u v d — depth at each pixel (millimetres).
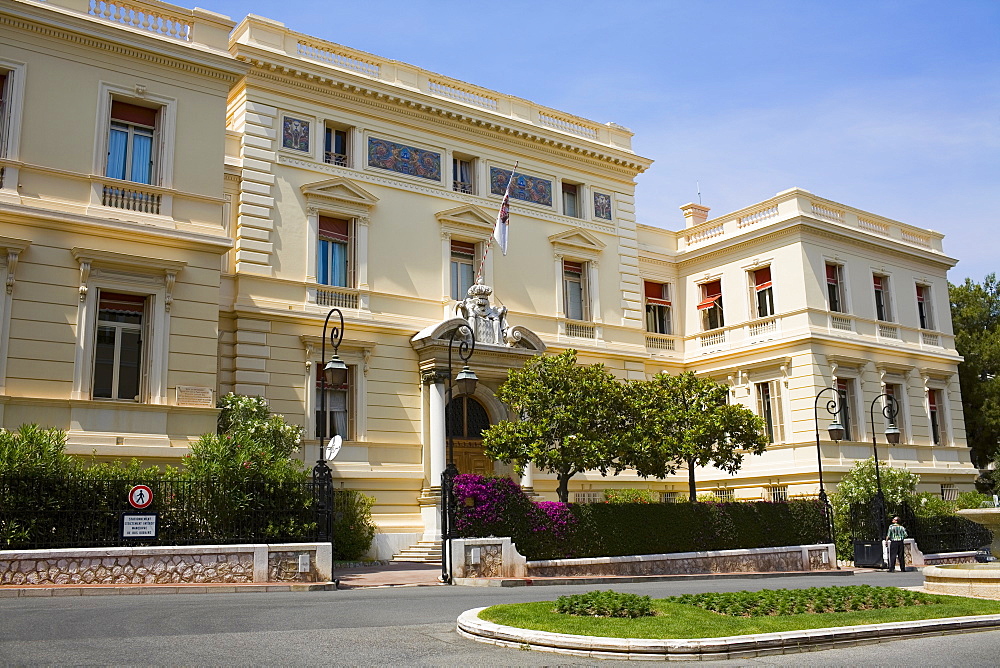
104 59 23562
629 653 10086
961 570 16328
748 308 38344
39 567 16531
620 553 23688
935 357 40906
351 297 29219
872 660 10055
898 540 28594
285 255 28094
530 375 25484
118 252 22531
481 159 33312
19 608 13273
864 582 22547
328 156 29875
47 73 22672
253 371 26672
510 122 33656
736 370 37906
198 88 24938
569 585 20688
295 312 27625
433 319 30891
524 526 22203
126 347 22812
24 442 17828
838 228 37656
